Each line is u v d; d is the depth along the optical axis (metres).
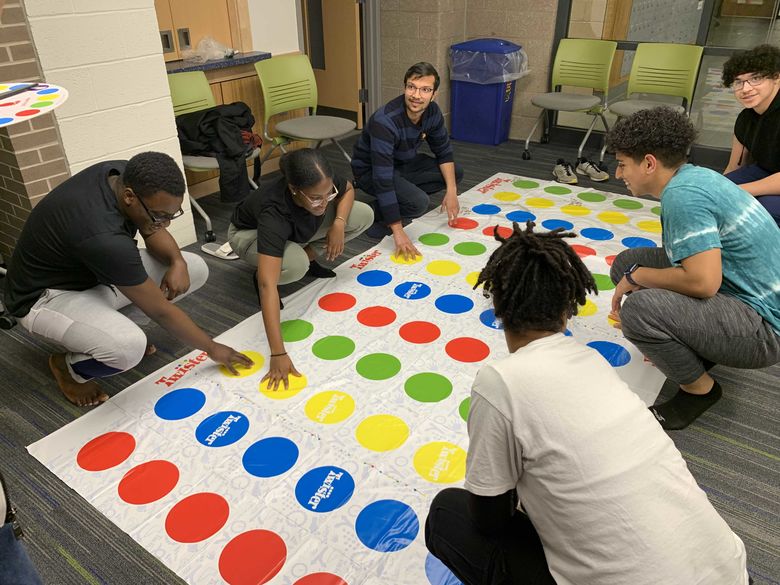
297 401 2.07
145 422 1.98
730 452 1.88
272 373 2.15
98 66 2.66
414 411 2.03
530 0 4.63
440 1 4.62
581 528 0.93
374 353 2.31
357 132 5.32
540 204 3.68
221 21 3.88
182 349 2.38
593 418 0.94
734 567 0.95
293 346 2.35
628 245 3.14
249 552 1.56
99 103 2.72
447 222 3.43
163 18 3.58
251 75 4.01
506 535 1.14
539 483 0.96
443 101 5.07
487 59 4.65
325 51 5.26
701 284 1.70
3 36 2.33
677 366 1.89
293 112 4.42
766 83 2.45
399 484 1.75
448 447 1.88
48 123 2.57
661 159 1.71
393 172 3.14
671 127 1.67
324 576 1.49
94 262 1.79
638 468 0.92
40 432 1.96
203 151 3.34
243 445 1.89
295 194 2.17
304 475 1.78
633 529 0.90
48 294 1.98
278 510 1.67
